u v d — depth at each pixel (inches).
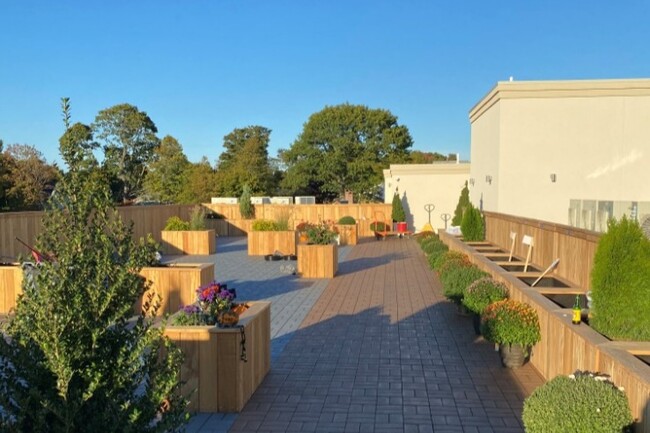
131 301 109.3
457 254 450.3
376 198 1685.5
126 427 99.0
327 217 1066.7
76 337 100.4
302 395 212.4
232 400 195.6
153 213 850.1
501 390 217.6
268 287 474.3
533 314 239.3
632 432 139.6
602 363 167.3
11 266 382.6
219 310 209.8
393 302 402.9
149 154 1711.4
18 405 96.7
